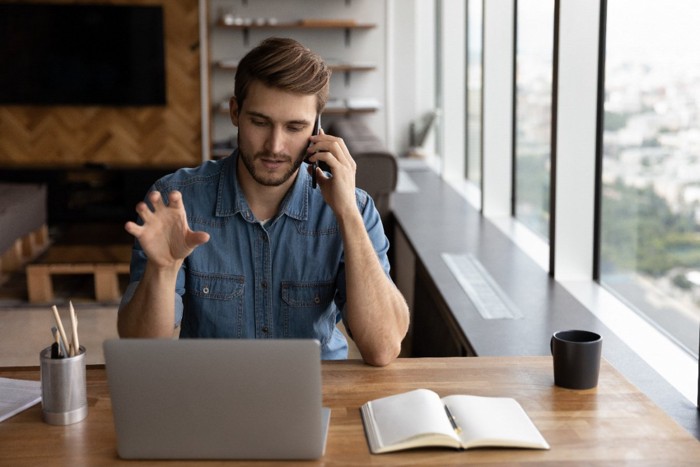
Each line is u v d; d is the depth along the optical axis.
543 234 4.45
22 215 5.52
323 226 1.95
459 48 6.53
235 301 1.95
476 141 6.27
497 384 1.67
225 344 1.33
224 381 1.34
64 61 7.18
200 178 1.97
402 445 1.39
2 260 5.60
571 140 3.44
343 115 8.09
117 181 7.26
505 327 2.90
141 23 7.18
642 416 1.53
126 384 1.35
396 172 5.08
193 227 1.94
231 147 7.77
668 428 1.48
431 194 5.95
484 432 1.42
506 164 5.05
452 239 4.44
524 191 4.84
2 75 7.15
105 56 7.20
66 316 4.60
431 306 3.82
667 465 1.35
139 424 1.37
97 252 5.16
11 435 1.47
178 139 7.42
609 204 3.38
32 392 1.64
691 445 1.42
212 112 7.93
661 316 2.88
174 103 7.36
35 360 3.91
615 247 3.33
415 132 8.28
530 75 4.63
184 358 1.33
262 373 1.33
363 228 1.83
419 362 1.80
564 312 3.08
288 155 1.77
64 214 7.03
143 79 7.27
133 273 1.89
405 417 1.46
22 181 6.99
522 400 1.59
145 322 1.72
